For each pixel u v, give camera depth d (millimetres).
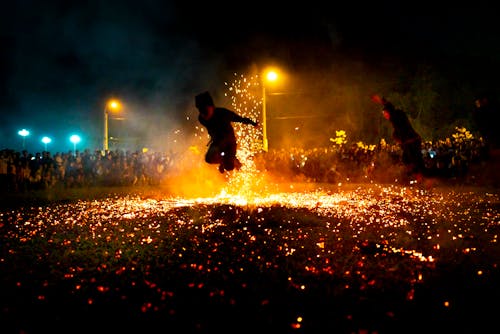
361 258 6086
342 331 3889
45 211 11594
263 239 7379
